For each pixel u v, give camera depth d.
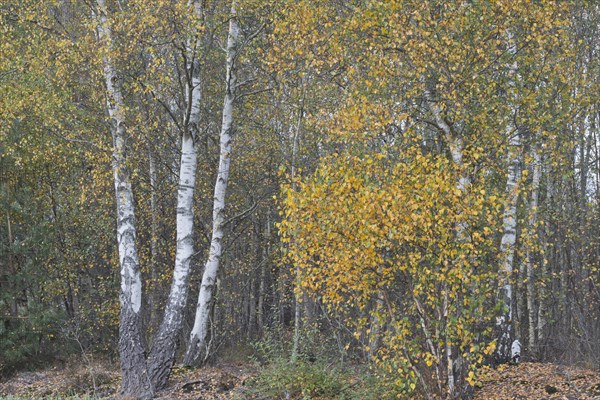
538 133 13.69
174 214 23.12
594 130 19.48
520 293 19.94
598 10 17.52
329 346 15.30
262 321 27.38
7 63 15.57
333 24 12.91
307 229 9.54
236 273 24.45
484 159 11.19
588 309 19.66
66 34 14.99
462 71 10.99
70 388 13.89
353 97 12.05
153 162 21.05
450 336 9.65
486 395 10.62
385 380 10.88
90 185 20.36
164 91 17.66
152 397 12.56
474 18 11.04
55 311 18.77
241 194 22.41
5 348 17.78
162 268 22.00
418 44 10.74
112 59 13.66
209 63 20.17
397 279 10.41
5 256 18.75
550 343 19.80
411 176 9.53
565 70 12.84
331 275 9.70
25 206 19.36
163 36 13.59
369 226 9.10
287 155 20.39
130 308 13.07
